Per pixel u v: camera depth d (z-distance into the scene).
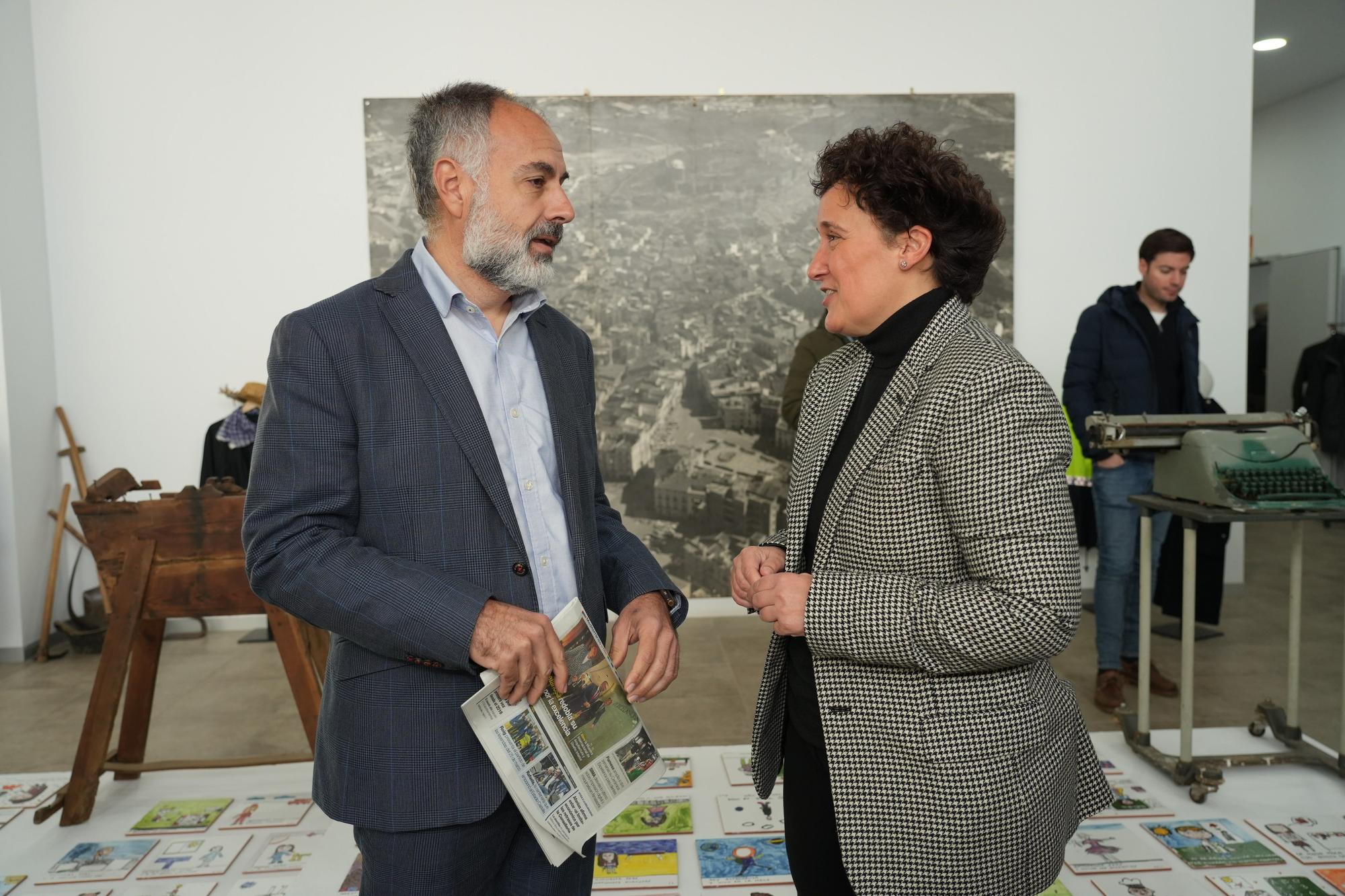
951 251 1.24
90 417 4.64
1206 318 4.86
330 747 1.28
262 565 1.19
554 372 1.42
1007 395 1.13
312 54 4.57
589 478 1.47
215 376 4.65
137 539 2.69
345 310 1.27
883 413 1.24
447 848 1.25
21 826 2.60
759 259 4.70
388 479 1.23
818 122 4.67
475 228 1.26
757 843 2.39
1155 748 2.86
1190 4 4.73
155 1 4.52
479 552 1.25
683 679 3.88
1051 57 4.73
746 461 4.76
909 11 4.68
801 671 1.36
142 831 2.55
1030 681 1.22
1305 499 2.58
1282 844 2.34
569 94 4.62
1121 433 2.78
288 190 4.61
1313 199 7.97
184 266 4.61
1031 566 1.10
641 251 4.68
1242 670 3.84
